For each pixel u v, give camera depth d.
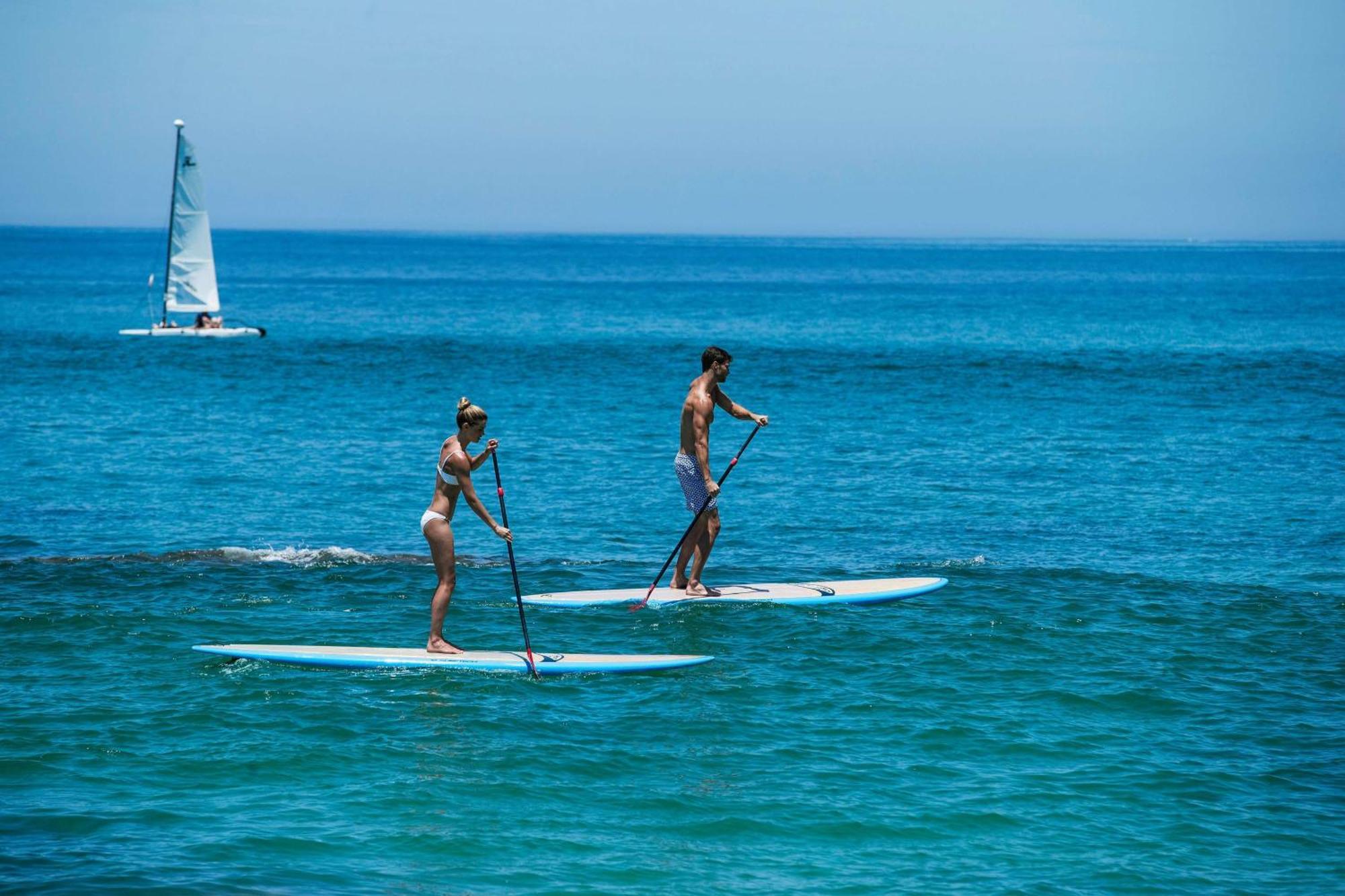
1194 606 28.84
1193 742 20.39
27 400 67.44
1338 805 17.98
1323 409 67.88
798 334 128.00
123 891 14.62
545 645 25.56
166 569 31.41
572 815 17.38
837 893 15.28
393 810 17.33
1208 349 107.88
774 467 49.41
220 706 21.27
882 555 34.75
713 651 25.27
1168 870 15.97
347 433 57.50
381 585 30.41
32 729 19.94
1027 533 37.75
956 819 17.44
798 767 19.16
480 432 24.14
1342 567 33.22
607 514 40.50
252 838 16.30
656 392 75.62
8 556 33.25
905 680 23.38
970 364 93.75
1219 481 46.53
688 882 15.50
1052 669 24.08
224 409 65.50
